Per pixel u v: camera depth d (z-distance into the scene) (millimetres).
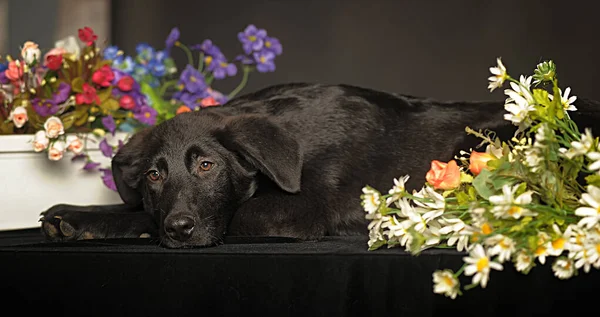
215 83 10047
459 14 9758
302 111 3473
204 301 2699
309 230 3188
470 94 9633
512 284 2449
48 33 8758
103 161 3949
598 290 2422
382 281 2547
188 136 3227
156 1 10531
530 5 9352
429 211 2580
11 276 2842
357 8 10266
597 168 2385
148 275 2734
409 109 3588
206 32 10688
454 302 2482
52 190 3803
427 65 9938
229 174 3230
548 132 2410
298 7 10461
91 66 4031
